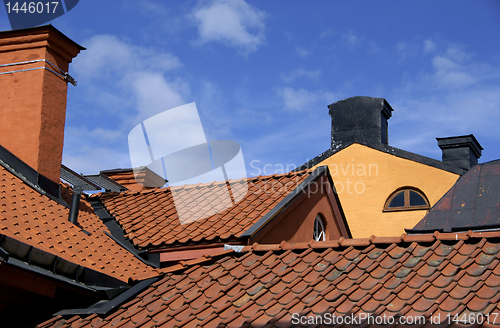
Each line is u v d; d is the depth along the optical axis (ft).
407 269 19.85
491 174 33.09
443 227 31.35
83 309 21.80
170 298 21.56
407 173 52.65
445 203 32.86
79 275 22.07
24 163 28.58
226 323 18.53
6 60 30.73
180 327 19.06
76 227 27.07
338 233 38.14
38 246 22.20
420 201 51.62
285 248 23.30
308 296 19.40
